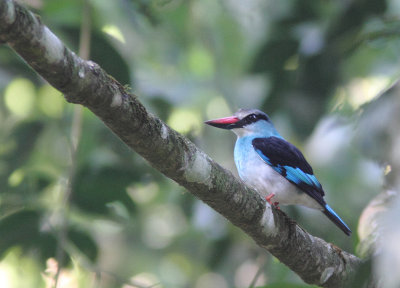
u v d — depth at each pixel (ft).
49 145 33.42
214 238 33.42
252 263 35.35
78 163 27.14
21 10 13.60
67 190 25.79
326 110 27.55
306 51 27.32
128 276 40.63
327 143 27.81
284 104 28.02
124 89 16.25
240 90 34.01
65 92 15.15
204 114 39.11
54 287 23.57
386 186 17.92
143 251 41.45
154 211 41.19
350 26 26.43
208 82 39.65
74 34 28.25
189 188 18.67
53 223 25.70
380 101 18.85
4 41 13.85
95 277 24.57
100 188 26.99
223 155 37.60
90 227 29.76
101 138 29.32
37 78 33.53
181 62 40.86
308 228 31.24
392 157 17.22
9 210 26.48
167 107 35.45
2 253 24.94
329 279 22.17
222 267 33.53
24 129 32.53
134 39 37.22
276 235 20.77
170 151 17.39
